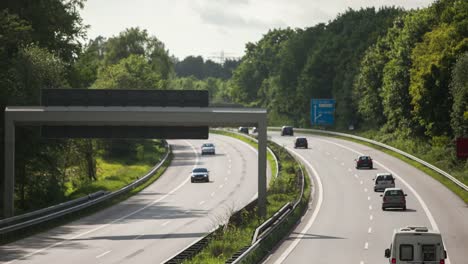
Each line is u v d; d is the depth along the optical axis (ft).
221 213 234.58
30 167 253.65
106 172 391.04
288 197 257.34
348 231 187.42
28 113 201.16
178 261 123.95
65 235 184.85
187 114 202.39
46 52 258.57
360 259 142.92
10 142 202.90
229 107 205.05
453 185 289.12
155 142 560.20
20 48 251.39
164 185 332.19
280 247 159.94
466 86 335.47
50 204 244.22
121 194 285.02
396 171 342.85
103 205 253.85
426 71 381.40
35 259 146.00
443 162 343.05
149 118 201.05
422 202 250.78
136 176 354.13
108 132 205.05
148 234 185.98
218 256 132.98
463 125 340.39
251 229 175.42
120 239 176.86
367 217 216.74
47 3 287.28
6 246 165.27
